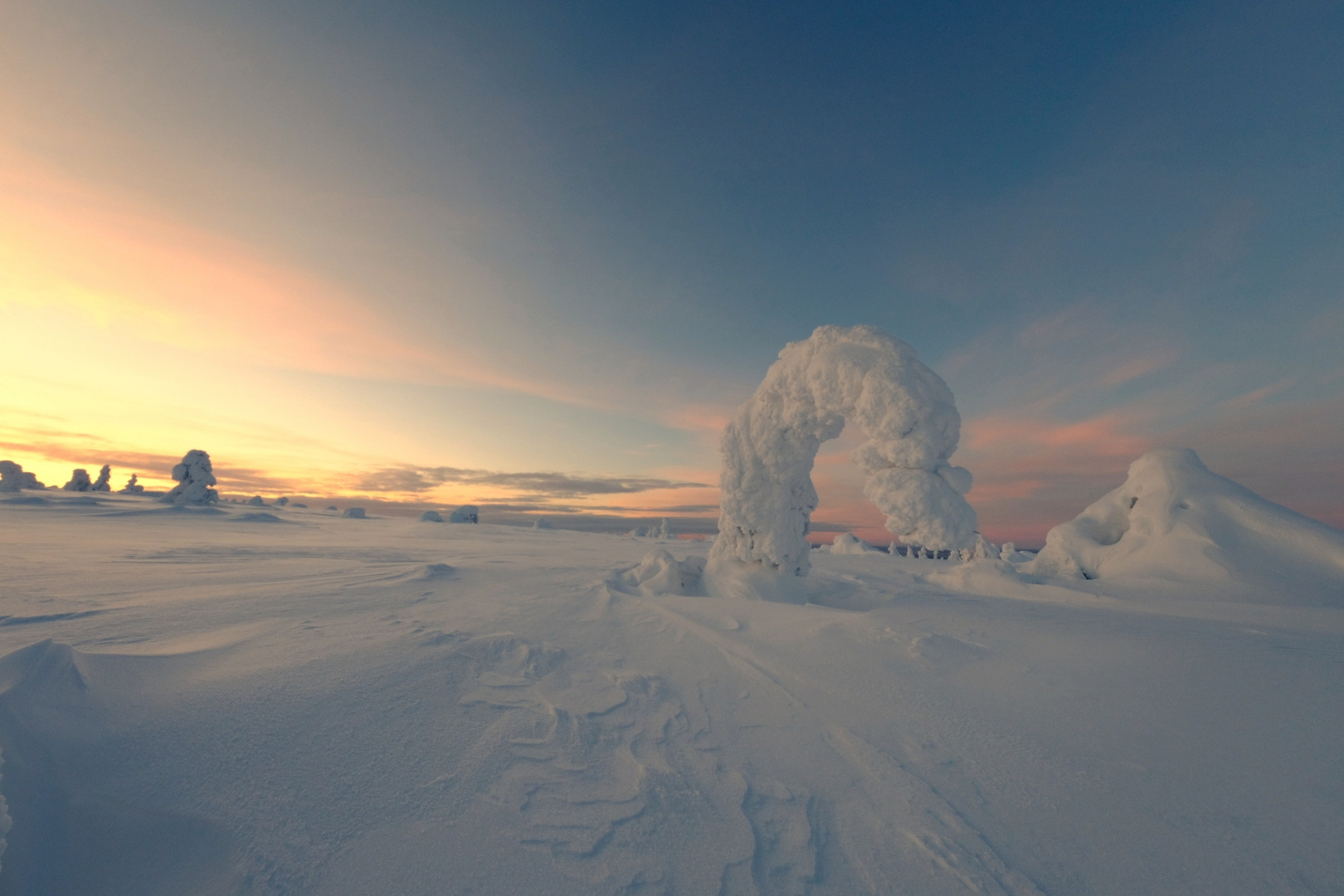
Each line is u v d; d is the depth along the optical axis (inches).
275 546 407.8
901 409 170.9
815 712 100.7
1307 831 62.0
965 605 171.8
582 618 163.0
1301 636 129.2
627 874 59.2
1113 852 61.9
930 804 72.2
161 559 282.7
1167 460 271.9
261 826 61.7
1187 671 105.4
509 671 113.1
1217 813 66.6
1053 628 138.1
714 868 60.7
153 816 61.6
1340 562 199.3
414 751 79.1
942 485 172.7
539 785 74.0
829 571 342.6
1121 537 272.8
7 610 144.6
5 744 62.2
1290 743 78.9
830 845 65.2
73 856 56.3
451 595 190.7
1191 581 213.9
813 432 214.2
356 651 112.3
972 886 58.1
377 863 58.0
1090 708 95.0
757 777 79.1
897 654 125.5
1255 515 228.8
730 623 157.6
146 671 91.7
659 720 96.7
